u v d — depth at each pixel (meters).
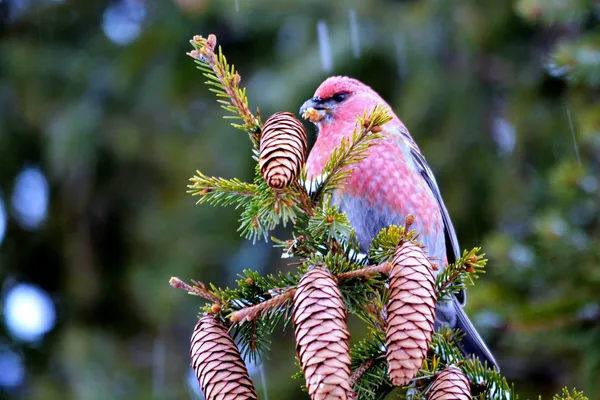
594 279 8.08
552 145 10.70
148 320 11.89
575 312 7.69
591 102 9.84
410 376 3.98
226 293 4.61
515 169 10.74
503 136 11.11
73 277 12.16
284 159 4.35
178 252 11.53
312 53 10.72
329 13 10.89
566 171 8.88
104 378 11.13
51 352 11.90
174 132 12.42
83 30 12.91
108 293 12.17
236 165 10.98
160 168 12.40
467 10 10.63
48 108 12.29
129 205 12.45
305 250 4.78
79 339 11.45
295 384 10.16
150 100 12.05
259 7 10.86
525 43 10.98
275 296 4.45
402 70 10.78
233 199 4.91
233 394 4.31
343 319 4.00
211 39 4.80
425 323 4.05
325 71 10.55
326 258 4.44
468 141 10.64
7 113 12.30
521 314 7.75
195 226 11.52
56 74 12.39
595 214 9.08
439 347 5.00
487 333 7.88
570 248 8.40
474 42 10.59
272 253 11.74
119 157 12.24
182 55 11.76
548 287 8.53
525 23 10.71
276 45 11.37
